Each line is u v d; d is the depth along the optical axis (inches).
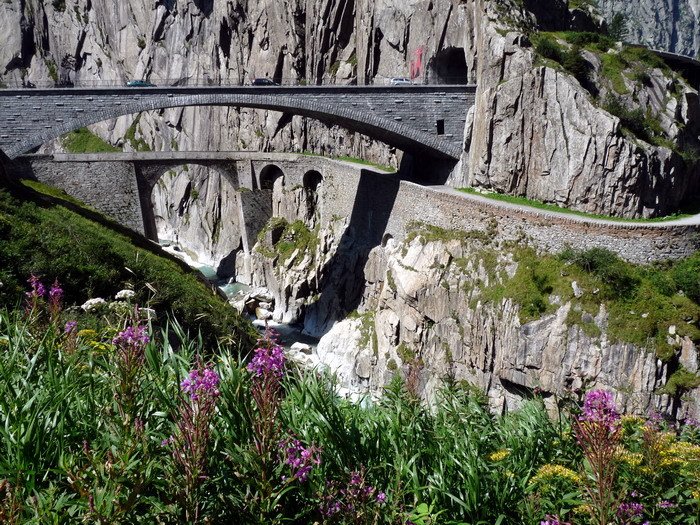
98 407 432.8
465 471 458.3
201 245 5147.6
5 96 2420.0
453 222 2463.1
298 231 3863.2
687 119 2573.8
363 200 3287.4
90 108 2517.2
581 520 431.8
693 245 1907.0
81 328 747.4
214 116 5812.0
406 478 445.4
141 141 6786.4
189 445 347.9
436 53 3489.2
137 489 334.3
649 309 1755.7
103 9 7081.7
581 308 1844.2
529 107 2493.8
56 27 7445.9
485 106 2655.0
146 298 1222.3
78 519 332.5
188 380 366.9
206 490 373.1
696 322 1727.4
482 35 2731.3
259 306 3700.8
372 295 2945.4
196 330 1213.1
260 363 374.6
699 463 480.4
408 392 563.5
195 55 6122.1
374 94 2778.1
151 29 6550.2
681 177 2338.8
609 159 2235.5
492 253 2210.9
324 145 4485.7
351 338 2795.3
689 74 3211.1
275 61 4926.2
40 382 463.2
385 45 3959.2
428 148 2915.8
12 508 306.2
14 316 637.3
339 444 442.6
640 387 1689.2
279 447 386.3
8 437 374.3
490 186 2664.9
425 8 3563.0
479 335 2098.9
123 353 409.7
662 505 428.1
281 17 4820.4
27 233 1310.3
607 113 2252.7
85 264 1296.8
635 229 1902.1
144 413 407.5
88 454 348.2
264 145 5059.1
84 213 2223.2
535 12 3085.6
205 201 5206.7
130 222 3196.4
